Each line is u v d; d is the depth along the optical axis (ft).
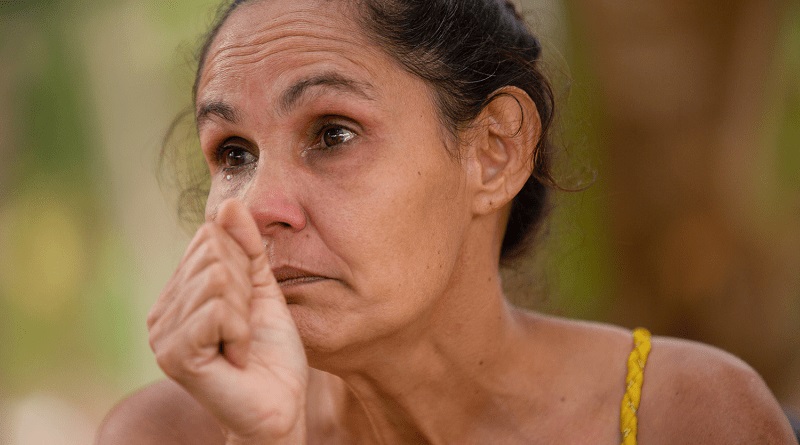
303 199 9.77
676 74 26.76
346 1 10.19
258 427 8.14
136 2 49.49
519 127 11.19
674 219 27.22
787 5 30.32
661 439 11.09
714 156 27.04
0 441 49.49
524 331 11.71
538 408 11.36
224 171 10.53
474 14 10.95
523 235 12.51
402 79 10.18
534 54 12.25
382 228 9.84
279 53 10.00
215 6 13.97
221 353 8.28
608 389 11.44
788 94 32.76
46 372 53.21
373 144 9.95
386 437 11.61
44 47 49.83
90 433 49.70
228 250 8.27
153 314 8.21
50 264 53.06
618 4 26.61
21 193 51.96
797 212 30.71
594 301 27.84
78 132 50.78
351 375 10.87
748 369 11.73
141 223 52.47
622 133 27.14
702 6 26.45
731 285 27.55
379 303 9.91
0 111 49.88
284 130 9.94
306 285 9.75
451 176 10.53
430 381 11.07
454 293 10.92
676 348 11.77
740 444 10.87
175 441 12.57
